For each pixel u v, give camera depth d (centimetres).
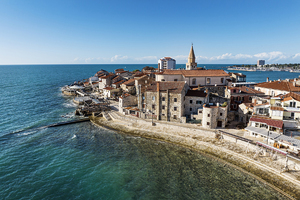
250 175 3588
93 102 8750
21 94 11881
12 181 3512
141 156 4419
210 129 5344
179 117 6050
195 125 5747
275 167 3634
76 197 3138
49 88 14825
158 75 8050
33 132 5831
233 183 3409
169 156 4400
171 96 6062
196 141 4978
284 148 4038
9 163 4091
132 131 5872
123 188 3344
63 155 4472
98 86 13550
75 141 5234
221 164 4003
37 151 4647
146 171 3831
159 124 5903
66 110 8406
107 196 3155
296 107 4747
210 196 3120
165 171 3819
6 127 6203
